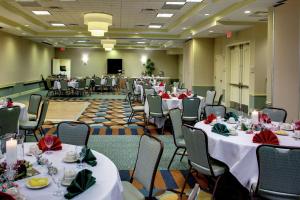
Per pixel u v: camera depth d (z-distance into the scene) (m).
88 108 11.73
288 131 4.15
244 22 9.88
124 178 4.37
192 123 7.28
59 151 3.02
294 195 2.77
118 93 18.42
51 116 9.73
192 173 4.52
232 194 3.76
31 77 18.02
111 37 14.52
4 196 1.68
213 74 14.54
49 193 2.04
